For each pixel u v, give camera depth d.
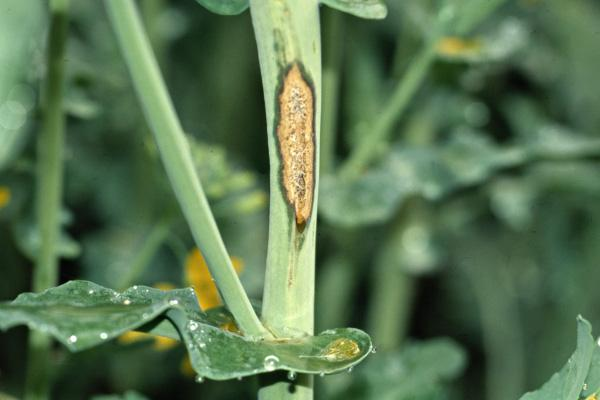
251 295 1.09
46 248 0.77
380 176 0.88
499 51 0.95
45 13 0.78
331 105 0.86
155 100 0.56
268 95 0.58
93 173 1.18
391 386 0.85
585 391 0.61
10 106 0.80
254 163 1.28
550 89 1.16
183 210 0.57
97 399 0.73
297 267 0.58
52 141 0.77
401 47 1.05
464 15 0.86
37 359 0.76
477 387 1.27
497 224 1.21
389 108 0.88
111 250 1.11
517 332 1.21
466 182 0.88
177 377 1.07
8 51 0.65
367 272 1.22
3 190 0.82
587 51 1.14
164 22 1.17
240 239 1.10
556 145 0.89
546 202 1.15
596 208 1.15
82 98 0.87
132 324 0.55
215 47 1.26
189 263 0.81
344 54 1.14
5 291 1.12
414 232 1.08
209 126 1.27
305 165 0.58
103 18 1.17
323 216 0.87
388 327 1.09
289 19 0.58
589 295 1.18
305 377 0.59
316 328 1.08
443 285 1.26
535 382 1.20
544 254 1.21
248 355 0.57
